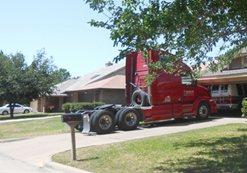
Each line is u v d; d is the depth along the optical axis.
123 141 8.30
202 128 10.03
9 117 23.61
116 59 5.90
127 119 11.41
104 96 24.62
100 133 10.71
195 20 6.50
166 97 12.44
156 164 5.34
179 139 7.84
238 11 6.47
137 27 5.62
